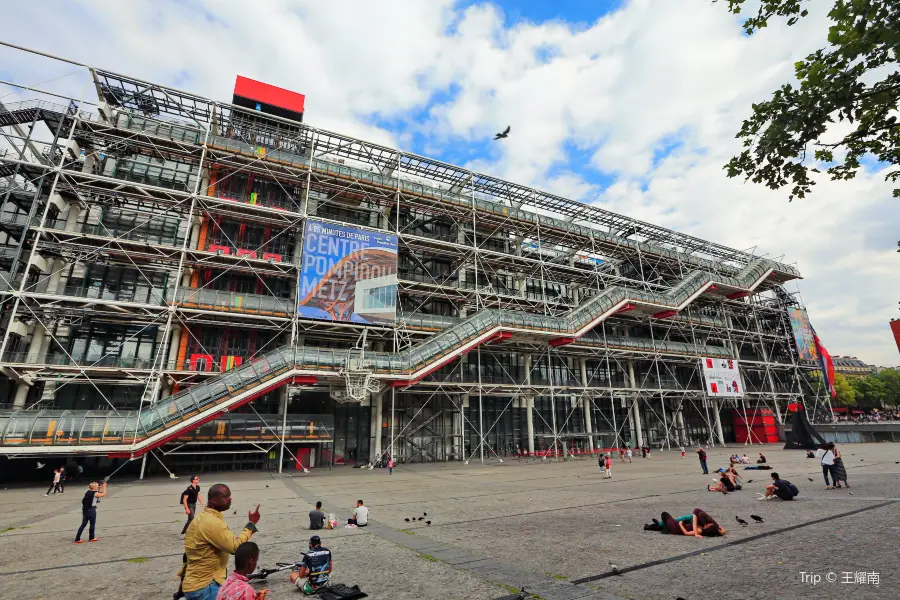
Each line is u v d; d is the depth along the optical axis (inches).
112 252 1011.9
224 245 1184.8
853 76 164.2
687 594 211.5
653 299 1574.8
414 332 1269.7
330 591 234.1
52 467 928.3
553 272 1644.9
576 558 286.2
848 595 197.0
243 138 1272.1
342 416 1233.4
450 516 465.7
